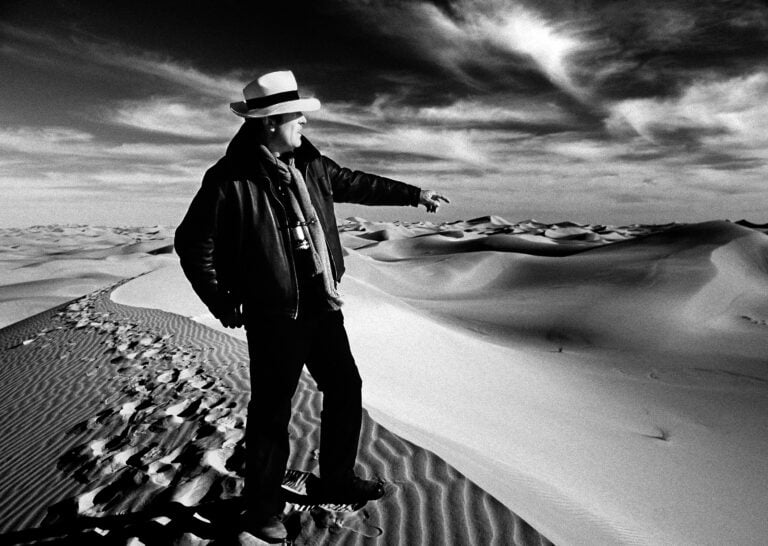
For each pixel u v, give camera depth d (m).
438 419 7.96
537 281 67.44
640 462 10.98
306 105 2.11
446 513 2.60
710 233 72.88
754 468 12.69
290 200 2.14
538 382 18.77
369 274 74.75
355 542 2.34
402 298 61.06
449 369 15.48
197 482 2.96
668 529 6.99
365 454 3.36
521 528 2.49
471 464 3.91
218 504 2.66
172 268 24.81
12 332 13.83
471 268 77.81
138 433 4.09
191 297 18.39
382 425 3.88
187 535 2.37
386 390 9.12
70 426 4.79
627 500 7.89
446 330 22.44
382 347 15.17
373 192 2.54
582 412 15.94
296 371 2.25
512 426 10.69
